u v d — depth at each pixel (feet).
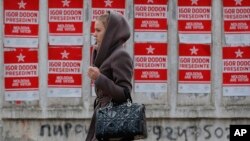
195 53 86.28
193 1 86.12
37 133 85.46
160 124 86.07
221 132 86.53
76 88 85.66
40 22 85.35
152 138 85.81
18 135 85.35
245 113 86.02
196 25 86.43
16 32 84.99
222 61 86.58
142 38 86.02
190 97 86.28
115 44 49.62
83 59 85.61
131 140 48.60
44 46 85.40
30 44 85.35
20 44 85.15
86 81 85.61
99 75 48.39
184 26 86.17
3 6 84.69
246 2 86.33
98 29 50.11
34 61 85.46
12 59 84.99
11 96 85.15
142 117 48.29
